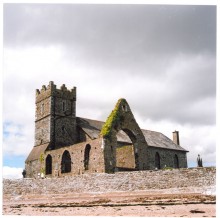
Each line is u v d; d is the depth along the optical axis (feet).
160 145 232.32
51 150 187.32
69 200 92.63
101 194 99.86
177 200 74.90
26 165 208.33
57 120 214.28
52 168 180.14
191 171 91.81
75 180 110.22
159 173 97.14
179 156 243.60
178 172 93.97
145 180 98.99
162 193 89.66
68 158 177.88
